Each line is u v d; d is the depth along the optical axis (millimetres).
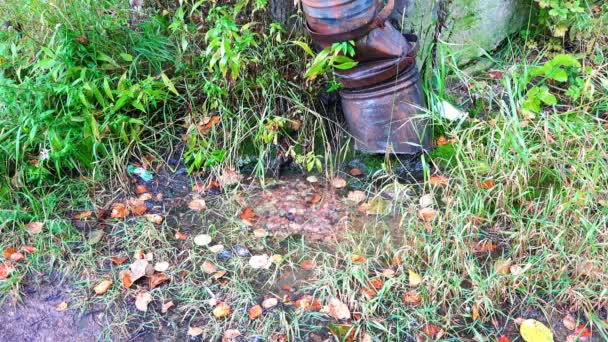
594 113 1662
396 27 1639
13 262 1342
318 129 1665
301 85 1604
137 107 1504
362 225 1421
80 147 1564
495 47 1891
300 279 1283
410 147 1529
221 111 1601
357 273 1232
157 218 1454
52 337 1196
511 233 1315
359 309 1200
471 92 1739
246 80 1585
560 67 1762
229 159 1586
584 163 1390
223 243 1388
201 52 1604
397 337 1138
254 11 1502
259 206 1500
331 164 1555
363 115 1496
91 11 1662
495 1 1810
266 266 1313
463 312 1187
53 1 1650
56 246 1374
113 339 1178
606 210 1298
